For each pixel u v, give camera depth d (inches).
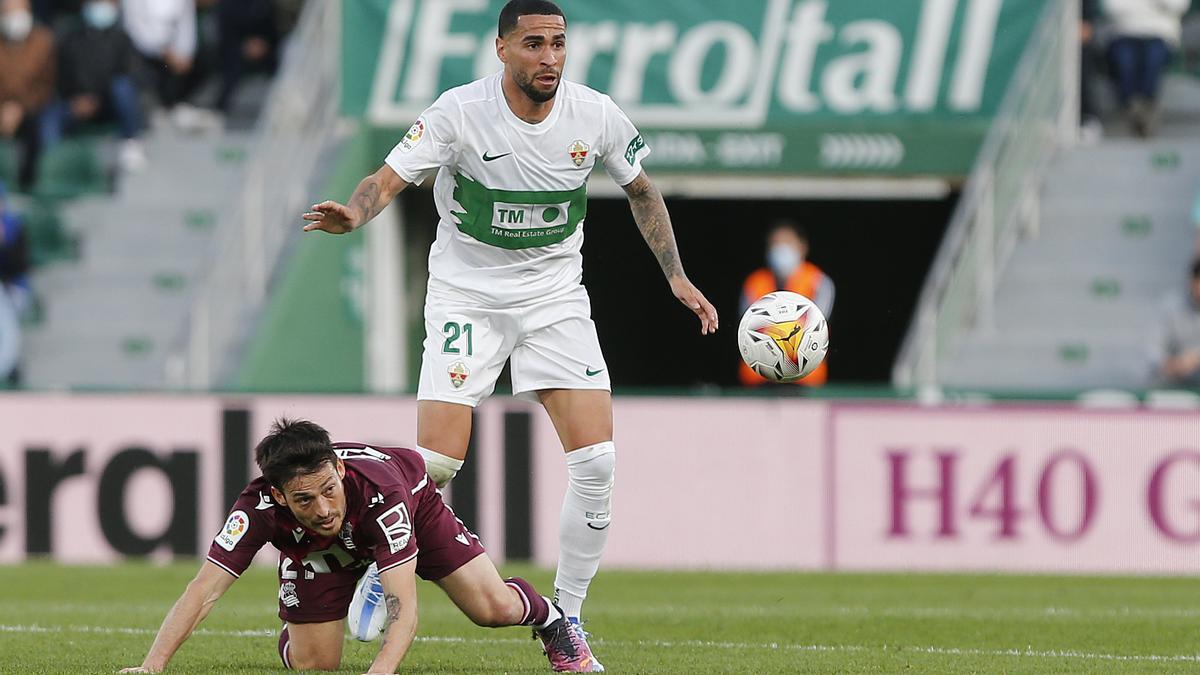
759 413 1802.4
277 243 2185.0
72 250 2407.7
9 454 1818.4
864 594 1504.7
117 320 2342.5
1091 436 1755.7
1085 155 2337.6
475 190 922.1
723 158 2257.6
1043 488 1759.4
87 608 1341.0
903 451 1779.0
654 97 2267.5
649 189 964.0
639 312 2871.6
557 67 887.7
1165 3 2394.2
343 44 2271.2
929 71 2265.0
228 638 1095.0
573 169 923.4
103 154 2514.8
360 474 804.0
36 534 1818.4
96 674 865.5
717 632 1160.8
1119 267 2277.3
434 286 948.0
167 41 2524.6
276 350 2044.8
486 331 938.1
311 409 1808.6
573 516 940.0
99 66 2425.0
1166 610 1347.2
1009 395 1771.7
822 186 2352.4
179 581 1600.6
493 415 1785.2
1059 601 1432.1
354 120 2268.7
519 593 870.4
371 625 889.5
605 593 1521.9
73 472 1818.4
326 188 2187.5
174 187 2444.6
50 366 2304.4
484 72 2260.1
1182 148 2345.0
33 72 2427.4
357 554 835.4
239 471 1808.6
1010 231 2258.9
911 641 1103.6
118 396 1819.6
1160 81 2432.3
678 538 1807.3
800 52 2266.2
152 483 1815.9
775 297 963.3
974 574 1733.5
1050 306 2236.7
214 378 2054.6
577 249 954.7
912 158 2250.2
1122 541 1749.5
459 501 1782.7
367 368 2208.4
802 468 1793.8
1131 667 954.1
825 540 1787.6
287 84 2228.1
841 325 2753.4
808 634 1149.7
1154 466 1748.3
